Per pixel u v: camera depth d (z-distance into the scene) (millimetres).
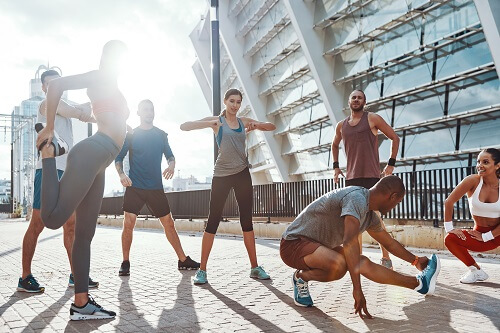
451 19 17281
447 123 17750
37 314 3523
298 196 12648
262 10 30141
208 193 16203
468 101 16812
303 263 3609
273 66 31156
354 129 5352
